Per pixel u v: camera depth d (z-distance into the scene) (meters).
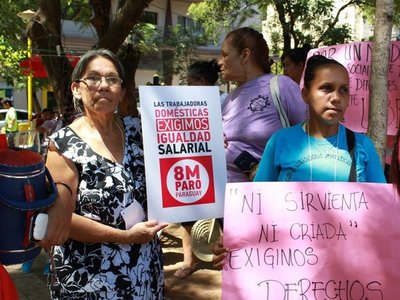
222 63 3.05
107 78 2.21
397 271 2.05
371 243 2.06
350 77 3.08
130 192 2.22
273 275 2.08
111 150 2.26
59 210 1.88
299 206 2.09
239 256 2.09
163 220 2.31
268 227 2.09
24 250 1.77
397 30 12.44
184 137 2.40
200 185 2.40
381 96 2.42
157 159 2.33
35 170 1.75
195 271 4.91
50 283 2.26
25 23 7.92
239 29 3.01
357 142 2.17
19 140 13.84
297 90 2.86
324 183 2.09
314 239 2.07
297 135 2.23
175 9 25.48
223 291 2.09
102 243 2.15
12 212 1.70
